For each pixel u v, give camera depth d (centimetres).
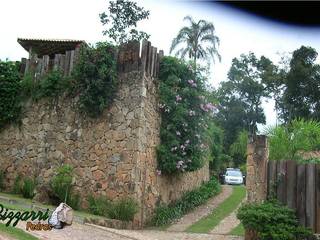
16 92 1716
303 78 4572
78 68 1552
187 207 1738
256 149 1196
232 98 5628
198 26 4359
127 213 1378
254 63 5791
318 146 1630
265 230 1070
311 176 1141
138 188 1434
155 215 1515
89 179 1510
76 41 1959
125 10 2823
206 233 1310
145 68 1513
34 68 1719
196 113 1644
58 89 1634
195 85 1639
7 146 1705
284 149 1548
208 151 1950
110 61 1523
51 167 1598
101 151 1513
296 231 1084
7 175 1678
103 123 1530
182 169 1587
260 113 5559
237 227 1423
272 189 1162
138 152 1445
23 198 1499
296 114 4581
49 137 1628
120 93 1518
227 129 5397
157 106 1586
